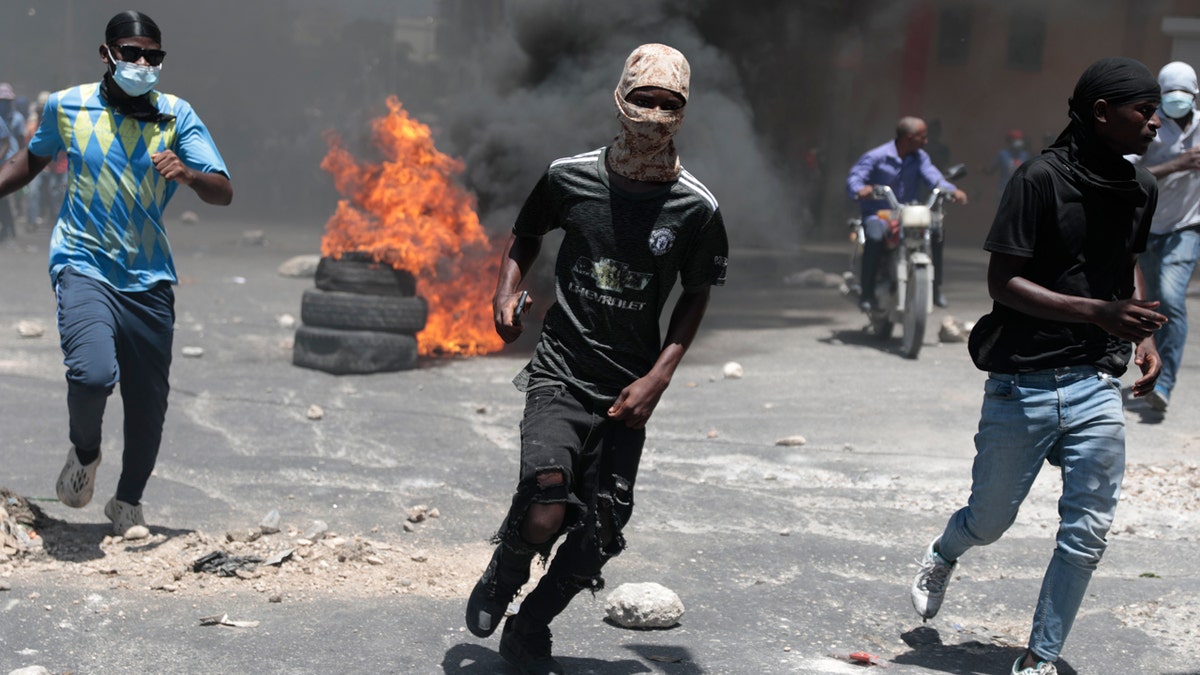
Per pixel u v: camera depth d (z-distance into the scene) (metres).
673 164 3.41
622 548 3.56
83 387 4.43
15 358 9.09
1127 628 4.30
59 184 20.27
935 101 25.34
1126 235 3.64
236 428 7.20
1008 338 3.70
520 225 3.66
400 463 6.52
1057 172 3.60
